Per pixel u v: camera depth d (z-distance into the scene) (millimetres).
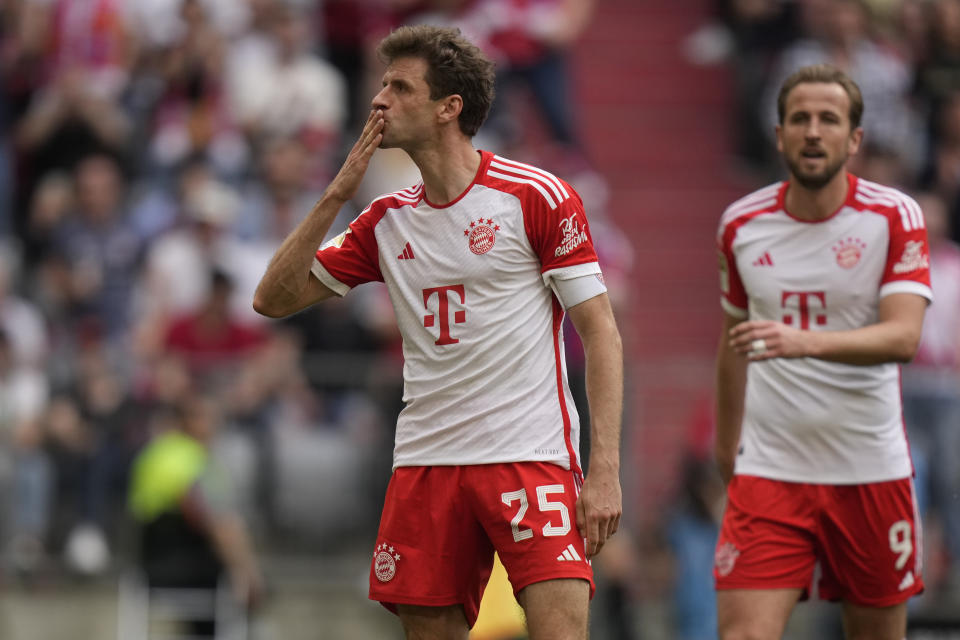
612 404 15688
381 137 15891
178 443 29844
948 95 42531
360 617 30406
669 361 39625
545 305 16031
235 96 39562
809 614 31312
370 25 42094
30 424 30484
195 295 34219
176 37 39812
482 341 15797
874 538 18922
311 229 16109
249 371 30734
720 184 45375
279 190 36344
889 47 43188
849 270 18734
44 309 34750
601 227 37438
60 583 29859
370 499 30594
